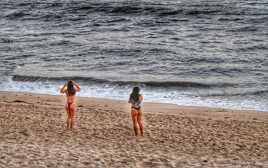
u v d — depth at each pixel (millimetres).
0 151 17562
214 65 52094
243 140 23297
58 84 42562
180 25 83438
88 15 95688
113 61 54875
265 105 35656
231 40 68688
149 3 107875
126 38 71062
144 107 33969
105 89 40812
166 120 27812
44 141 20828
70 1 112688
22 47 64062
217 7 100125
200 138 23344
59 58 56688
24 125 24844
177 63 53562
